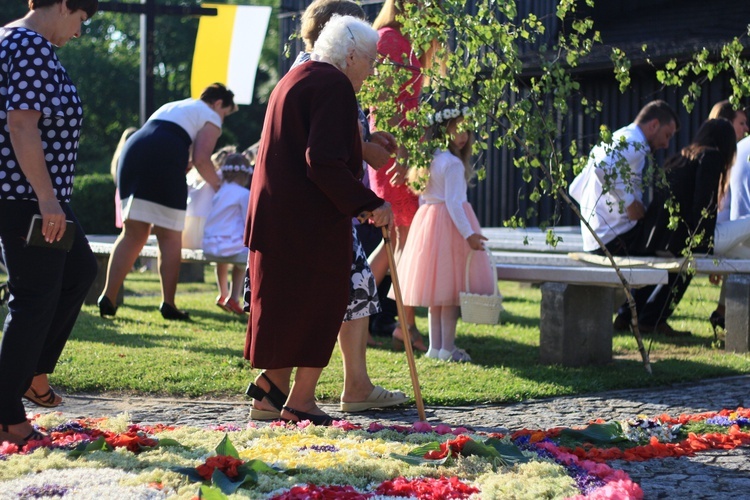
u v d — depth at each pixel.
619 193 7.92
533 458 4.12
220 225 9.48
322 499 3.45
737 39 6.36
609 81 15.95
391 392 5.54
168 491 3.52
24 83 4.12
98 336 7.69
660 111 8.05
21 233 4.26
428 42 6.05
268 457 4.08
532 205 16.84
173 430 4.67
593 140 16.00
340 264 4.84
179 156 8.73
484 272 7.00
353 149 4.83
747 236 8.07
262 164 4.88
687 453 4.43
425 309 10.80
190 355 6.85
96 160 44.84
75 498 3.41
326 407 5.61
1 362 4.23
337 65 4.94
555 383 6.17
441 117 6.92
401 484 3.64
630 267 7.44
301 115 4.77
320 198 4.77
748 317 7.56
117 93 50.84
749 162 8.24
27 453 4.11
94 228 22.70
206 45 15.88
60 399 5.07
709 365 6.91
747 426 4.97
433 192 7.06
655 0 15.93
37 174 4.15
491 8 6.22
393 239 7.84
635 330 6.66
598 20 15.75
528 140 6.23
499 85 6.21
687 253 6.93
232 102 9.23
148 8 15.94
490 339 8.30
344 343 5.45
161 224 8.69
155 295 11.91
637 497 3.65
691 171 7.81
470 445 4.09
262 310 4.88
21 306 4.27
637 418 4.93
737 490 3.91
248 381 6.11
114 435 4.38
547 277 7.05
